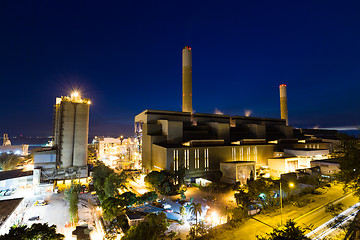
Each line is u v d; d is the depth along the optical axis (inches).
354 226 1177.4
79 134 4055.1
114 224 2001.7
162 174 3149.6
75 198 2289.6
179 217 2165.4
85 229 1905.8
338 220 1731.1
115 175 3083.2
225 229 1743.4
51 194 3179.1
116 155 7101.4
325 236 1483.8
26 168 4443.9
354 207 2015.3
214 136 4736.7
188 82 5964.6
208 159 3944.4
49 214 2426.2
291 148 4874.5
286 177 3058.6
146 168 4350.4
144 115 4655.5
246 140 4621.1
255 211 2038.6
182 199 2699.3
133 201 2304.4
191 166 3767.2
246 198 2186.3
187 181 3656.5
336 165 3373.5
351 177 1026.7
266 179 2758.4
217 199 2719.0
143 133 4613.7
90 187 3531.0
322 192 2554.1
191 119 5305.1
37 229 1379.2
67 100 4037.9
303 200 2224.4
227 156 4156.0
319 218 1824.6
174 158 3612.2
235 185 3201.3
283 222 1801.2
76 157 4003.4
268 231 1672.0
